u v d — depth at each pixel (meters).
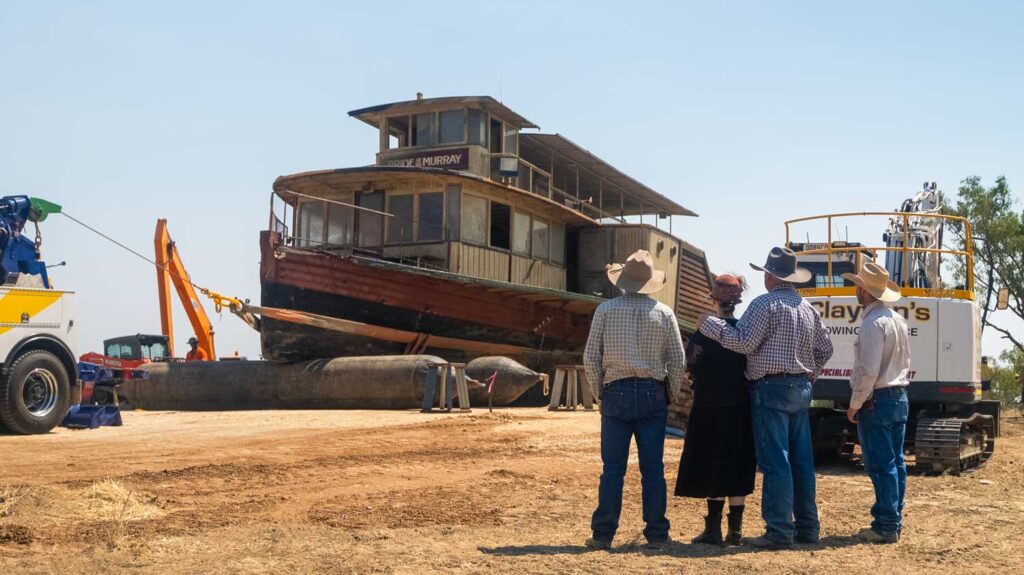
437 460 11.78
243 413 19.89
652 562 6.19
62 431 14.86
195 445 12.73
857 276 7.52
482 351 26.58
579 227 30.69
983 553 6.59
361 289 23.61
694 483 6.92
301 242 26.11
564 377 21.69
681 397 15.39
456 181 24.58
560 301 27.62
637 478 10.61
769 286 7.24
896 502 7.13
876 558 6.41
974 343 12.06
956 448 11.28
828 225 12.71
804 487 7.05
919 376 11.94
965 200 36.28
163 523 7.34
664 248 31.27
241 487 9.34
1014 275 35.34
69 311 14.80
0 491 8.04
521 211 27.38
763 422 6.89
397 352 24.86
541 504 8.67
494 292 26.02
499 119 27.73
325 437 13.98
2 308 13.72
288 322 23.16
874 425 7.28
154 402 24.14
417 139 27.50
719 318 7.12
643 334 6.80
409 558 6.22
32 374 14.17
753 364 6.94
